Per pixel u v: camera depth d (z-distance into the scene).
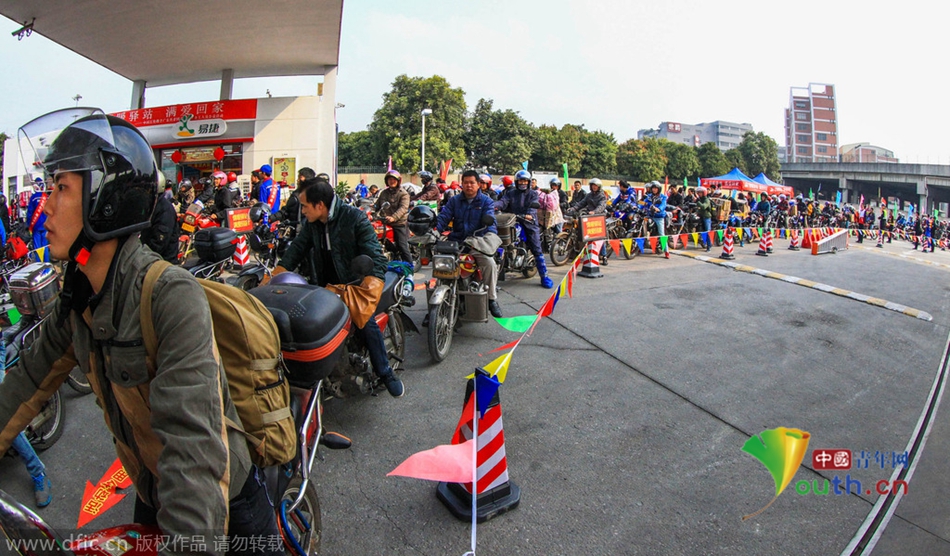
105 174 1.20
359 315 3.26
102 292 1.28
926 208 64.00
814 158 131.38
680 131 135.38
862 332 6.29
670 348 5.49
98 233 1.22
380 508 2.88
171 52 17.66
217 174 10.66
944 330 6.55
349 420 3.83
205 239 5.43
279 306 2.16
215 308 1.51
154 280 1.26
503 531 2.71
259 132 19.25
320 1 13.84
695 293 7.91
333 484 3.08
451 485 2.92
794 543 2.69
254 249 7.00
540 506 2.93
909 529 2.81
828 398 4.45
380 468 3.25
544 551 2.58
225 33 15.99
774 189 35.06
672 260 11.34
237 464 1.42
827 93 132.50
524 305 6.98
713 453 3.52
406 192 8.41
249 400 1.57
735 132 143.75
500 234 7.68
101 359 1.36
